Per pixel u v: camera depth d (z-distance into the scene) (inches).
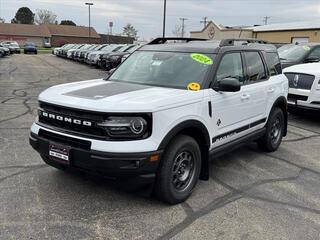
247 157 245.3
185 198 173.5
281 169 224.7
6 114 344.5
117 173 147.9
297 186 198.8
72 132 155.4
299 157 249.9
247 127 216.8
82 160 151.2
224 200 177.3
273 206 173.0
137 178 151.7
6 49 1646.2
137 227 148.9
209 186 193.6
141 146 148.6
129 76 203.3
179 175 170.1
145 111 149.7
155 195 167.0
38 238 137.9
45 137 165.5
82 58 1250.0
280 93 250.5
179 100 163.2
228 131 197.8
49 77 741.3
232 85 177.6
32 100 432.8
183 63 195.5
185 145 166.4
